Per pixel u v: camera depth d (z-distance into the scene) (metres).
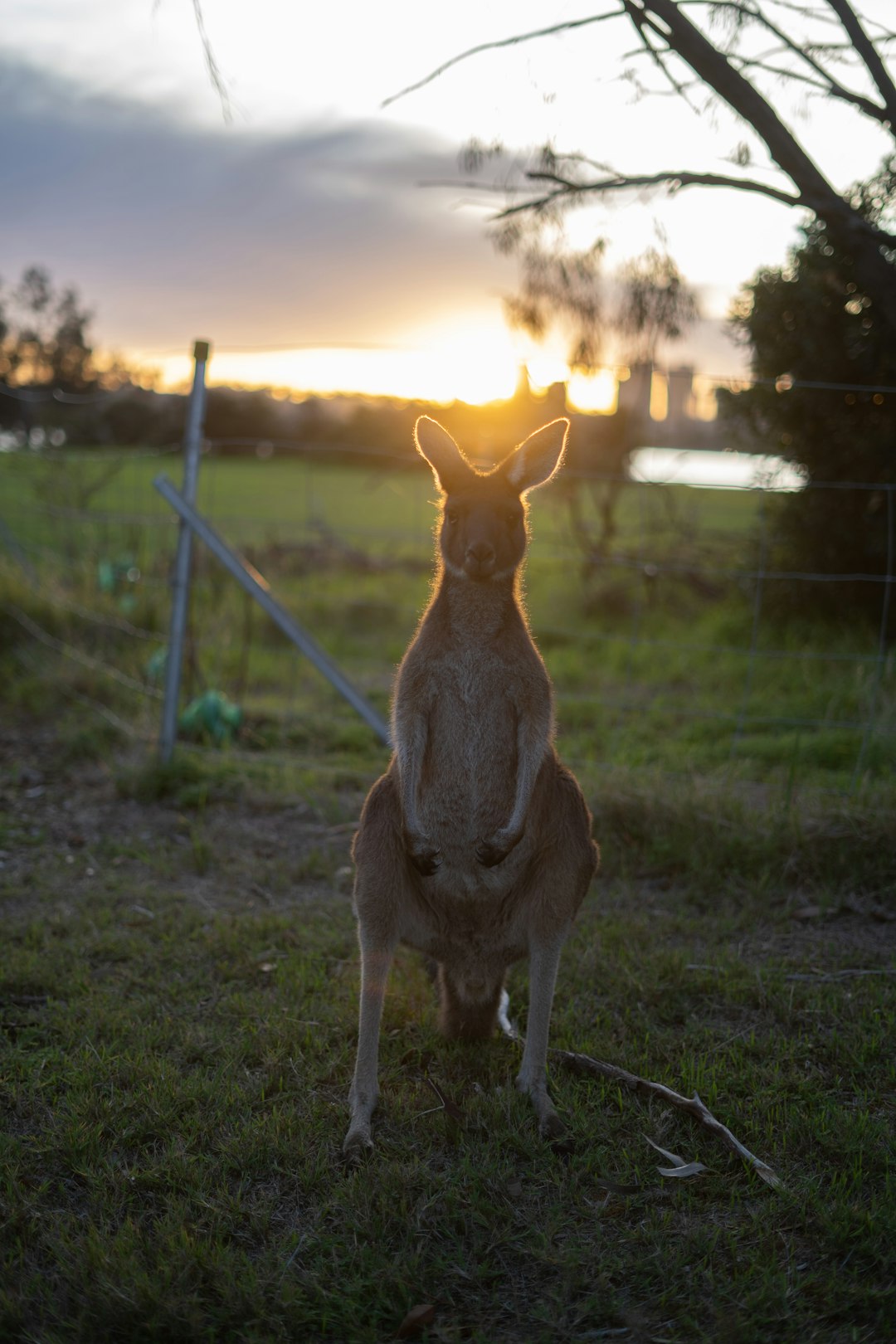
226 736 6.83
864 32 4.90
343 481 26.59
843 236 5.09
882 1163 2.93
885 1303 2.44
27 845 5.43
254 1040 3.52
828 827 5.05
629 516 15.01
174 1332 2.35
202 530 6.05
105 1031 3.61
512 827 3.09
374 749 6.87
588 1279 2.50
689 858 5.05
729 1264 2.58
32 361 19.39
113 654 8.23
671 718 7.41
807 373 8.70
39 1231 2.67
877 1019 3.74
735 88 4.94
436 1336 2.34
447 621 3.22
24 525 11.81
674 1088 3.32
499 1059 3.50
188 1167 2.84
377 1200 2.74
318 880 5.08
